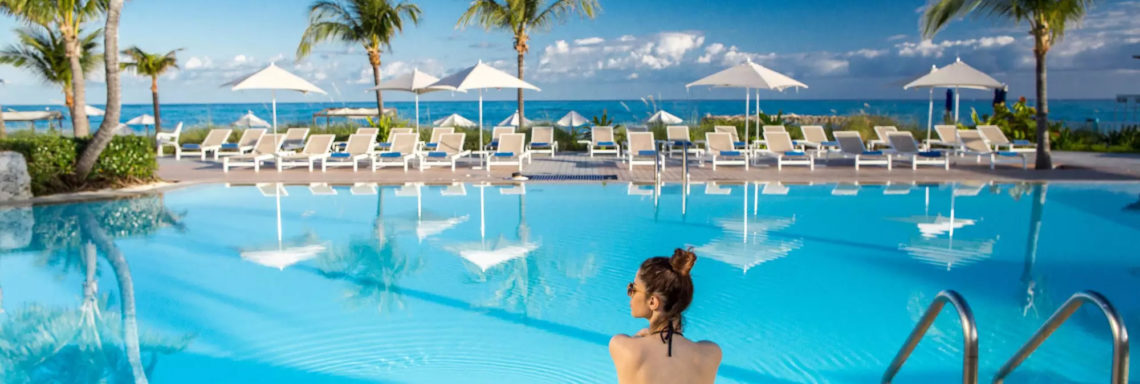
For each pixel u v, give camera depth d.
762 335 4.61
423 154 14.59
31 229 8.45
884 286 5.73
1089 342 4.36
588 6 21.36
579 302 5.36
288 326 4.81
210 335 4.65
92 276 6.21
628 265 6.49
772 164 15.62
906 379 3.90
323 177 13.46
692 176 13.21
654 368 1.89
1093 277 5.94
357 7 21.30
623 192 11.41
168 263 6.67
